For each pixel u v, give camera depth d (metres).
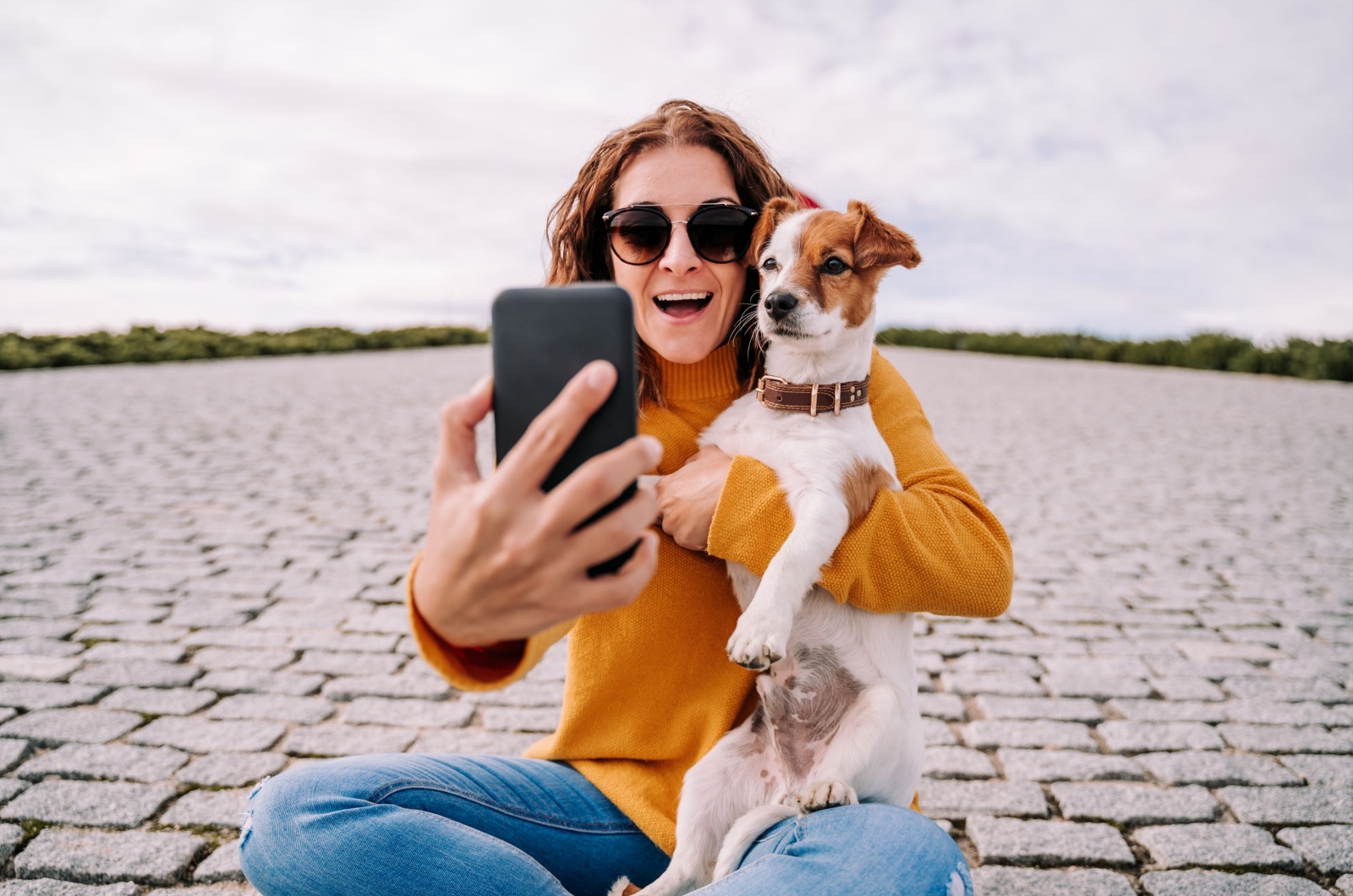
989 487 7.00
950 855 1.30
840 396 2.08
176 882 2.11
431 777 1.58
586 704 1.77
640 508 0.81
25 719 2.88
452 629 0.89
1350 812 2.48
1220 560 5.16
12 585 4.20
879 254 2.20
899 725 1.88
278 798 1.45
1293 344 20.00
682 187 1.88
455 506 0.86
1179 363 22.34
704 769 1.77
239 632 3.71
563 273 2.13
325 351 22.33
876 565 1.68
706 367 2.17
